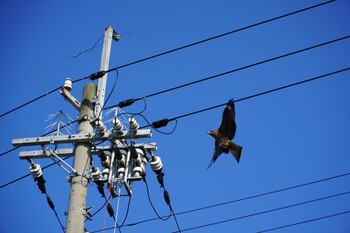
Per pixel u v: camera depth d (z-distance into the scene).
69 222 13.89
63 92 15.71
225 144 11.04
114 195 14.73
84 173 14.54
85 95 15.63
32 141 15.15
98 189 14.78
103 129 14.86
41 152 15.16
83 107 15.48
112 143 14.91
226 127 11.09
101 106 15.48
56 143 15.03
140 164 14.81
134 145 14.94
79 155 14.76
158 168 14.90
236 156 10.96
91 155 15.05
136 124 14.75
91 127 15.27
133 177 14.69
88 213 14.45
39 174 15.23
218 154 11.09
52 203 15.25
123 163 14.84
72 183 14.43
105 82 15.86
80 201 14.19
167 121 14.77
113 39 17.09
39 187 15.27
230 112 11.11
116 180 14.66
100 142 15.04
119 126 14.76
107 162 14.83
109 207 14.77
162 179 15.07
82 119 15.30
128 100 15.11
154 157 14.95
